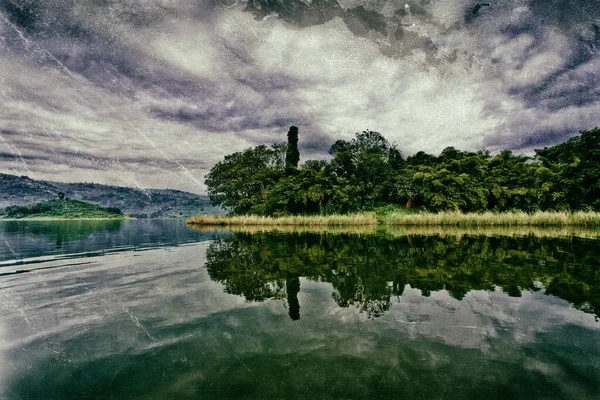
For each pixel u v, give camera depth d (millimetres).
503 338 2734
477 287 4426
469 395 1937
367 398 1925
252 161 45156
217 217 33844
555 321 3092
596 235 12836
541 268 5695
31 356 2533
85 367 2344
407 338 2770
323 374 2209
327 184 34344
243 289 4566
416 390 2004
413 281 4867
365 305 3713
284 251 8992
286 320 3262
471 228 19109
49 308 3732
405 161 42094
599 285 4430
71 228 27281
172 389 2051
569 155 28578
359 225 24984
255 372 2248
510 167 33969
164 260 7516
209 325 3154
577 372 2176
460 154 38969
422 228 20172
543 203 28406
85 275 5691
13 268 6488
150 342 2766
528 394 1938
